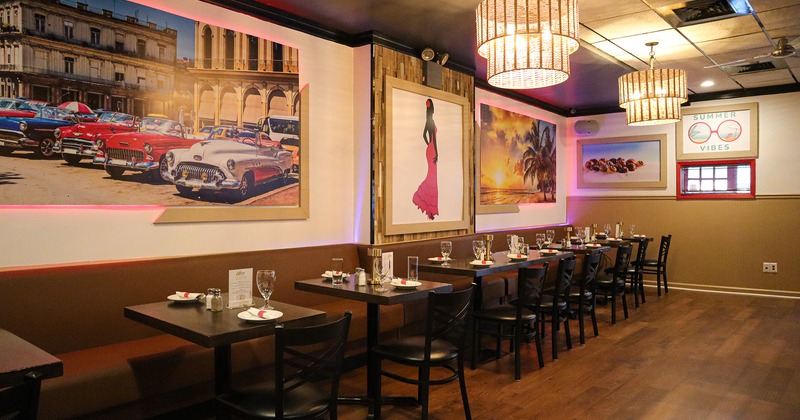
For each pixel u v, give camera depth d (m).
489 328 5.87
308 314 2.70
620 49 5.90
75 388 2.60
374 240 5.19
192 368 3.07
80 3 3.42
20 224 3.16
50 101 3.28
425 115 5.83
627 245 6.61
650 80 5.61
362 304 4.56
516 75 3.90
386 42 5.30
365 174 5.24
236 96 4.34
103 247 3.52
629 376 4.16
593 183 9.38
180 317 2.65
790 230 7.65
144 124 3.74
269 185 4.58
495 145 7.52
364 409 3.51
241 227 4.37
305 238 4.90
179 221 3.91
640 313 6.64
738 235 8.05
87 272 3.25
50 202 3.27
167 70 3.88
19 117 3.15
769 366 4.41
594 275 5.40
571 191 9.65
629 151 9.00
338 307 4.41
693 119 8.38
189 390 3.27
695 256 8.41
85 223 3.44
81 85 3.42
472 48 5.80
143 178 3.73
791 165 7.65
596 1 4.48
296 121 4.80
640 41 5.61
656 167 8.75
